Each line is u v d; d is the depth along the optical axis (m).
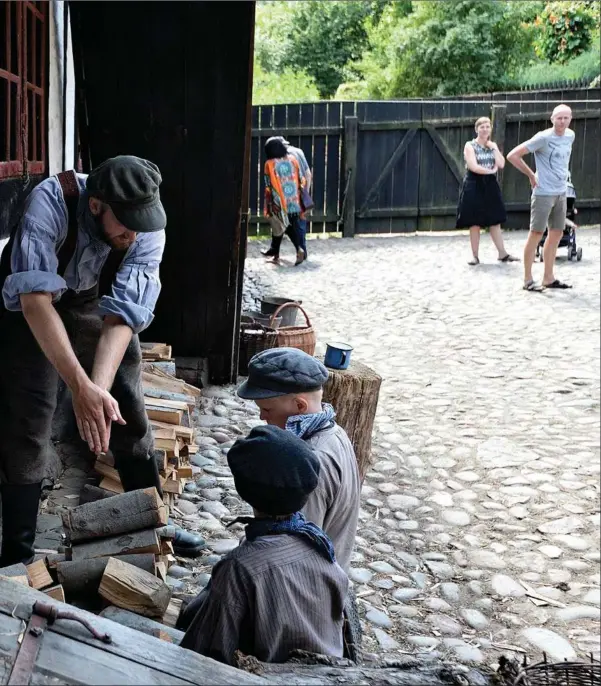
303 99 23.56
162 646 2.05
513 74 22.09
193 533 4.11
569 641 3.67
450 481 5.18
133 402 3.37
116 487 4.11
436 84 22.19
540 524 4.70
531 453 5.61
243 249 6.24
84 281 3.08
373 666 2.09
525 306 9.43
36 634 2.02
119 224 2.91
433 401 6.54
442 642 3.56
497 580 4.12
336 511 2.57
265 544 2.17
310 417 2.63
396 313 9.16
